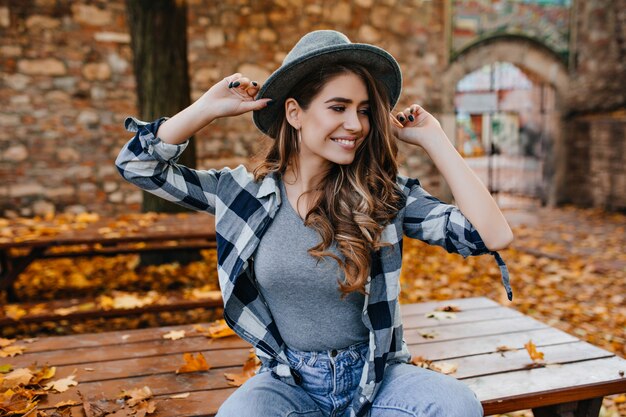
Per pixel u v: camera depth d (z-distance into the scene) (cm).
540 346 242
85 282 535
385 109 157
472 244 151
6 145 744
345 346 163
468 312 291
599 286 542
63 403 199
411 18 905
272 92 157
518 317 282
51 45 748
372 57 153
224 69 826
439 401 143
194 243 560
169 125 157
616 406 302
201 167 832
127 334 272
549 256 661
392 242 158
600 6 1024
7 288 454
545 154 1080
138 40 555
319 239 154
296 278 154
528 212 1007
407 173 933
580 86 1044
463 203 151
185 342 260
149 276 544
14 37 733
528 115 1125
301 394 160
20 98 744
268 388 156
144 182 159
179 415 192
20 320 347
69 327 422
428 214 158
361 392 156
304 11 851
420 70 921
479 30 948
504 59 980
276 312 163
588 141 1034
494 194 1060
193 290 419
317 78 152
